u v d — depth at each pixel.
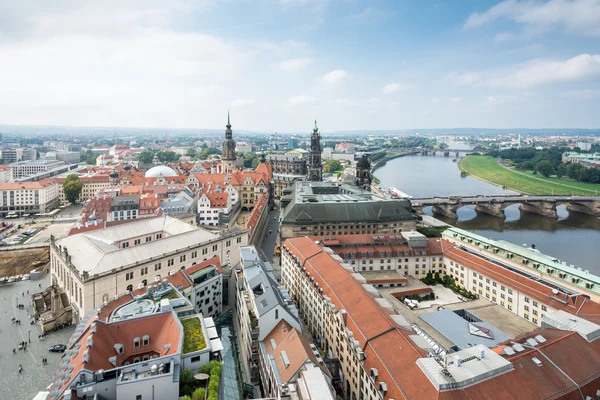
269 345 93.62
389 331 83.94
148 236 159.88
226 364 101.56
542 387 70.44
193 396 63.44
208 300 124.69
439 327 115.50
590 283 115.88
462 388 66.12
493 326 118.50
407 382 69.94
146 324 79.31
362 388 82.56
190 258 143.12
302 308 133.00
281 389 72.75
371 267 157.50
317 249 140.38
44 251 192.88
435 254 161.25
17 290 154.75
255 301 103.44
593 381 74.75
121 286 120.25
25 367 101.44
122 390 63.34
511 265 142.38
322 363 83.31
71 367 67.81
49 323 119.69
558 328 90.56
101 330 74.00
